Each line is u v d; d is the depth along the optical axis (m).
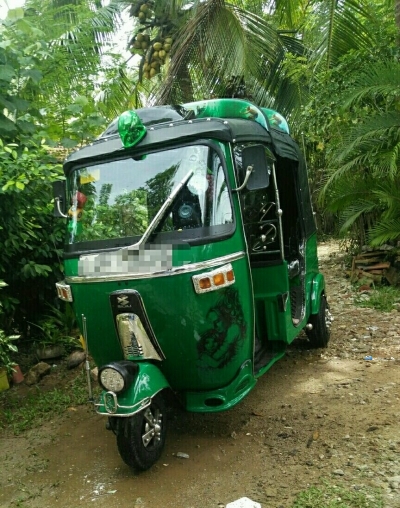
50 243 6.61
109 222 4.07
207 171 3.89
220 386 4.00
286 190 5.97
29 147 6.17
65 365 6.32
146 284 3.64
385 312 7.31
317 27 8.94
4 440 4.64
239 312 3.96
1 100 5.74
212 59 8.98
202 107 4.70
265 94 9.99
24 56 6.27
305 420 4.39
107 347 4.02
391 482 3.39
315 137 9.33
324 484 3.43
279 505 3.29
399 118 7.46
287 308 4.86
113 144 4.19
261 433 4.24
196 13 8.89
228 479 3.64
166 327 3.71
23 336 6.97
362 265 9.11
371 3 10.81
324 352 6.00
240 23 9.23
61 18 8.73
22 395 5.62
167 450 4.11
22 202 6.01
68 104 7.13
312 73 8.92
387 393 4.75
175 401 4.09
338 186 8.52
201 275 3.64
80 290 3.91
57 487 3.79
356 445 3.90
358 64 8.34
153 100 9.22
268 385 5.22
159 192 3.97
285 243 6.04
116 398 3.50
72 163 4.31
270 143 4.97
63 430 4.71
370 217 9.23
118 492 3.62
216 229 3.82
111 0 9.56
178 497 3.50
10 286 6.61
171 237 3.79
